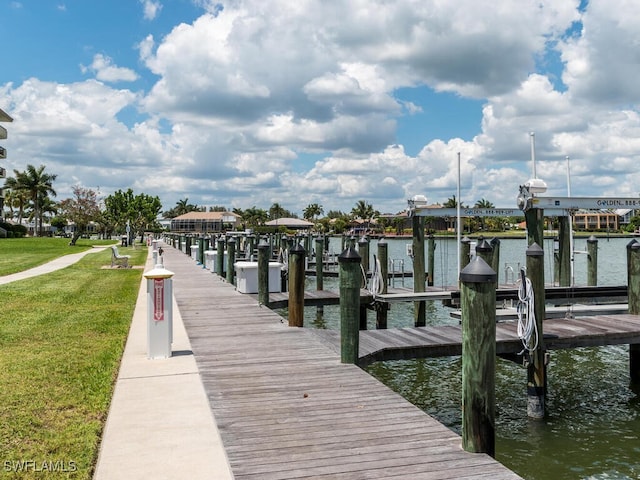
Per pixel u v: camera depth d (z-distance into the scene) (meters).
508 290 12.34
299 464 4.48
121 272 25.14
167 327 8.24
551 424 9.12
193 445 4.88
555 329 10.41
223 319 11.74
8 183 94.81
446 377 12.14
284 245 28.62
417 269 16.92
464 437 4.77
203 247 30.36
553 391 10.95
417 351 9.43
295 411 5.80
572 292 13.02
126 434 5.15
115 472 4.34
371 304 16.33
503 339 9.68
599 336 9.99
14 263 30.38
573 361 13.20
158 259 8.63
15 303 14.44
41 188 94.56
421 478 4.21
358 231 124.19
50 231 112.69
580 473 7.32
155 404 6.05
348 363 7.88
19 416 5.70
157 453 4.71
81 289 17.98
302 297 10.94
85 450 4.86
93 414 5.80
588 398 10.51
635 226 81.31
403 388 11.38
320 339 9.65
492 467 4.42
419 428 5.29
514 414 9.60
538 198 13.09
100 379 7.10
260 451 4.75
